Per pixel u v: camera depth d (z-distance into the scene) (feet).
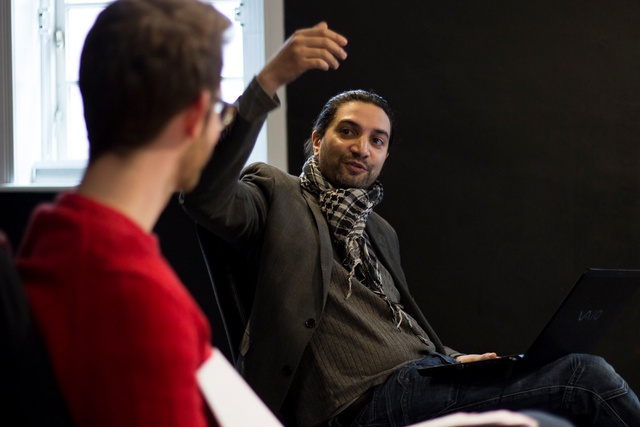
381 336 6.68
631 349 10.45
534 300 10.50
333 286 6.82
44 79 11.27
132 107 2.46
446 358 6.86
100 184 2.45
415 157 10.54
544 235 10.53
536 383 6.05
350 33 10.62
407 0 10.65
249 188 6.79
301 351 6.40
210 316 10.27
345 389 6.44
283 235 6.70
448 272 10.50
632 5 10.65
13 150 10.69
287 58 5.59
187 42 2.52
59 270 2.23
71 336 2.19
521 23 10.66
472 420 2.68
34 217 2.40
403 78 10.61
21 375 2.16
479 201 10.54
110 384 2.17
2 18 10.77
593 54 10.62
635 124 10.59
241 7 11.13
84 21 11.50
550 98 10.61
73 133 11.44
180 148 2.57
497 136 10.57
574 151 10.58
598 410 5.95
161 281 2.28
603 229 10.54
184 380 2.23
